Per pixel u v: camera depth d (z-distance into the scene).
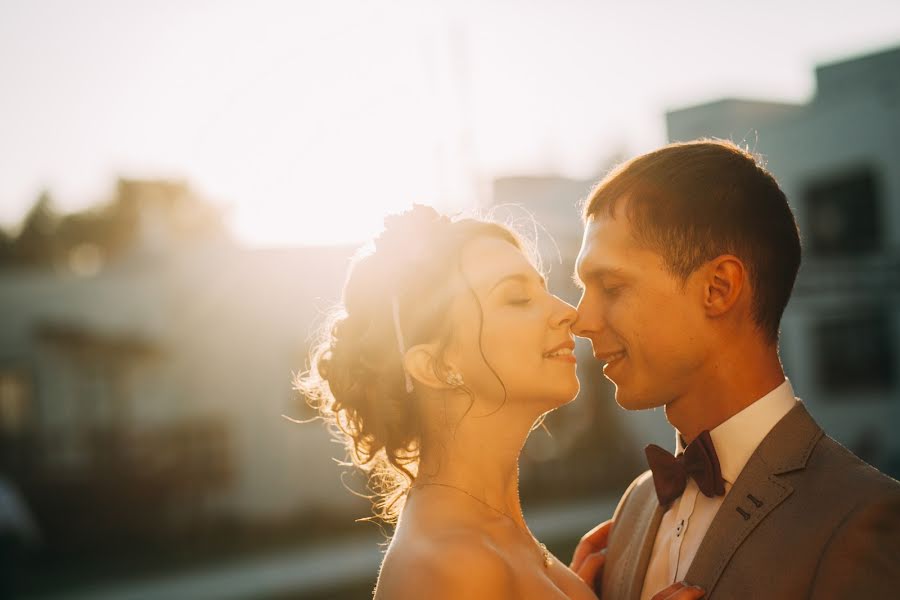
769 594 2.07
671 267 2.29
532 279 2.36
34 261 41.88
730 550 2.16
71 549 17.59
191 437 19.27
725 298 2.27
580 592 2.41
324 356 2.62
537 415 2.39
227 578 14.74
